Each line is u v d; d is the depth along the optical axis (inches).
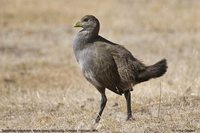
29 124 494.3
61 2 1206.9
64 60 856.9
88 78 481.4
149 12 1143.6
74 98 580.7
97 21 486.3
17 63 839.1
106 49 474.3
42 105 560.7
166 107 519.2
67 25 1072.8
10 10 1138.0
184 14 1111.0
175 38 961.5
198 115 487.5
